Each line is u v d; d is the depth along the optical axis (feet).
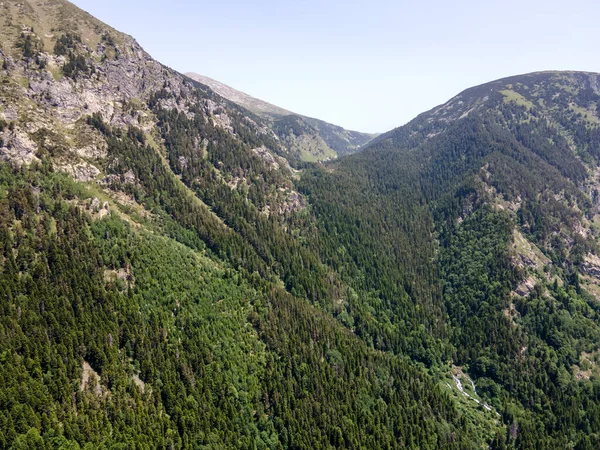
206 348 515.91
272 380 534.78
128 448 383.04
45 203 560.20
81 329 444.96
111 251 557.33
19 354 397.39
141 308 516.32
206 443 429.38
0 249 467.93
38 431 353.72
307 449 474.08
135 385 432.25
